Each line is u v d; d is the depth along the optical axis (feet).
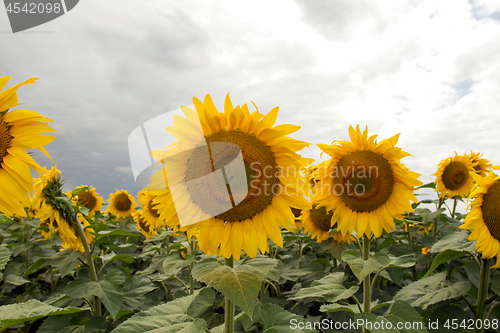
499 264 1.67
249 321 2.13
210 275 1.18
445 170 3.54
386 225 2.02
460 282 1.89
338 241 2.85
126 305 2.53
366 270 1.63
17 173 1.24
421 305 1.85
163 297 3.30
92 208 4.26
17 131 1.28
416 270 3.11
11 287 3.41
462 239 1.94
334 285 1.82
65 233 2.26
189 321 1.24
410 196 1.96
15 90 1.26
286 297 2.80
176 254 2.45
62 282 3.58
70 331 2.07
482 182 1.69
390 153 1.95
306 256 3.31
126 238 4.40
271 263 1.26
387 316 1.57
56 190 2.23
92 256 2.43
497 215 1.64
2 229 4.12
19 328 2.49
